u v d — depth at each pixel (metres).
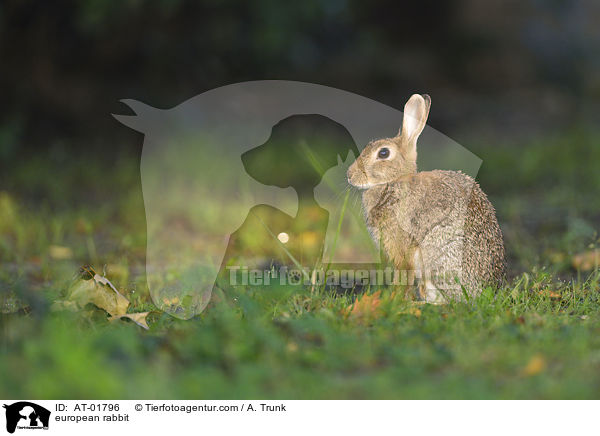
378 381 5.78
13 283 9.50
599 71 31.88
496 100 27.59
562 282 9.44
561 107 27.36
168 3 20.03
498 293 8.27
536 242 11.71
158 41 21.72
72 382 5.57
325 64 26.59
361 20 29.22
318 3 23.05
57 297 8.09
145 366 6.07
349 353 6.28
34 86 20.86
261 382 5.86
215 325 6.80
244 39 22.94
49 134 20.66
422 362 6.15
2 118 20.42
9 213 13.63
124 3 19.58
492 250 8.80
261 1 22.27
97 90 21.64
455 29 30.09
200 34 22.48
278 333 6.86
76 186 17.22
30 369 5.90
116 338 6.47
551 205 14.31
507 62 29.88
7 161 18.72
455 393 5.70
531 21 32.56
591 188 15.29
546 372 6.01
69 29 20.98
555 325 7.16
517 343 6.55
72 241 12.76
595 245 10.87
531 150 19.06
